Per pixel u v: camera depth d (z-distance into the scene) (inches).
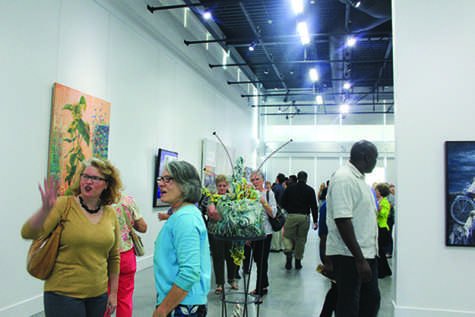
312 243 391.9
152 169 264.4
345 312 98.0
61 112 170.1
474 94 158.9
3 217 141.3
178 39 305.7
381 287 206.5
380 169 711.1
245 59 521.0
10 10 146.1
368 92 637.9
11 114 145.9
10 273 143.5
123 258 109.2
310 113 691.4
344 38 379.2
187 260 63.8
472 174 154.7
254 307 163.2
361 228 100.1
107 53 212.5
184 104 326.0
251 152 615.5
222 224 104.8
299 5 268.7
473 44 160.9
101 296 81.2
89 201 82.9
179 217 67.2
